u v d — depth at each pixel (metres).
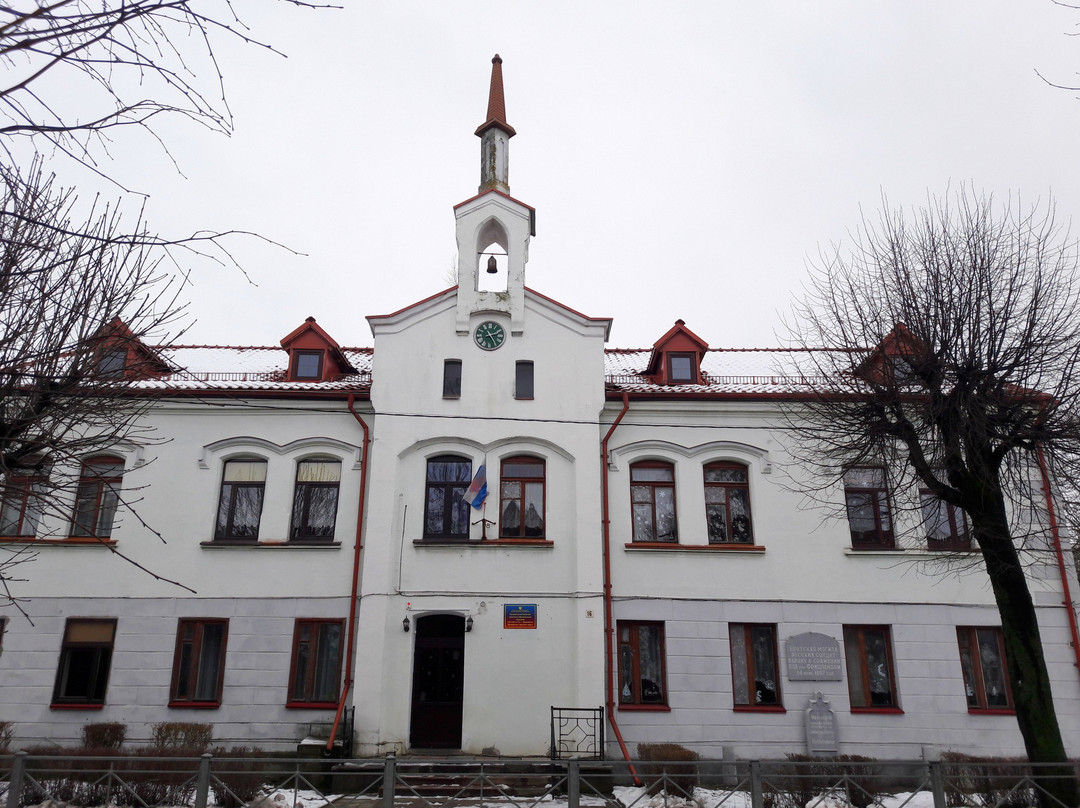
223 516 20.50
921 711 19.11
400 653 18.92
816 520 20.42
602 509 20.22
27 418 10.28
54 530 19.80
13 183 8.09
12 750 18.00
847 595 19.91
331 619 19.42
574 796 12.88
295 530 20.38
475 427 20.45
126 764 15.98
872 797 13.91
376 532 19.53
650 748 18.25
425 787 14.91
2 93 5.41
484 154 23.75
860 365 15.60
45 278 10.02
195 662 19.23
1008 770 17.59
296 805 13.44
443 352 21.03
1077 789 12.65
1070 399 13.86
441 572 19.45
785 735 18.92
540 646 19.02
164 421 20.78
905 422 14.74
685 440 20.97
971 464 14.10
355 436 20.83
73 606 19.44
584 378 20.88
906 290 15.53
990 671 19.61
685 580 19.91
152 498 20.22
